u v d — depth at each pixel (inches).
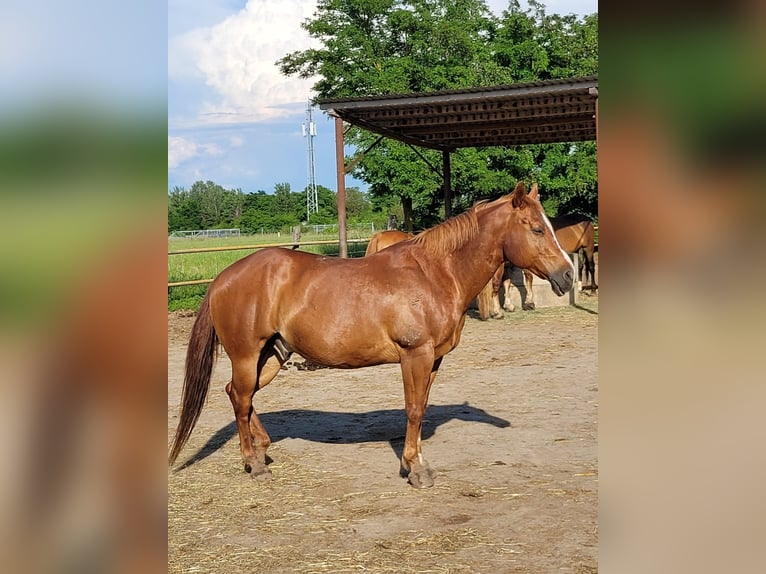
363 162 877.2
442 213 1045.2
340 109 477.4
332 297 171.2
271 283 174.4
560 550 134.1
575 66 935.0
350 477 182.5
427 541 140.6
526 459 191.9
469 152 855.7
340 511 159.2
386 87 922.1
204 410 267.7
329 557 134.9
